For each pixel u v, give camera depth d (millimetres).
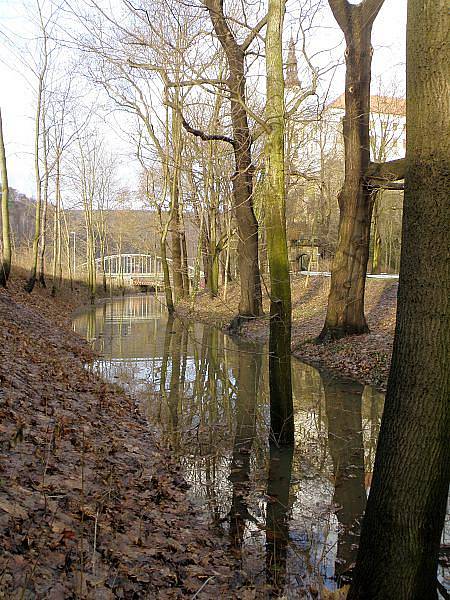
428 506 3352
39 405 7520
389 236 41281
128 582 4027
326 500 6297
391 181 14367
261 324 20500
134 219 44219
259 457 7652
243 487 6598
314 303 24281
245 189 17891
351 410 10070
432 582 3461
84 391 9664
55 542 4098
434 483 3350
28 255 36406
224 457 7625
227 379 12875
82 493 4996
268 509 6035
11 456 5387
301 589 4520
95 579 3865
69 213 49469
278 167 7844
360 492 6539
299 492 6508
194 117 15516
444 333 3316
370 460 7570
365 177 15047
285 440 8102
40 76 23906
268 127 7785
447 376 3320
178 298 35469
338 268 15867
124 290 56188
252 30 8141
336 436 8602
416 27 3379
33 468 5297
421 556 3367
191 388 11852
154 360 15367
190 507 5961
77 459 5996
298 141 19031
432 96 3314
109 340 19500
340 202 15742
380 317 18141
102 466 6117
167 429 8742
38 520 4355
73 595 3570
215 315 26656
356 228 15555
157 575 4262
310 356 15289
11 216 55625
